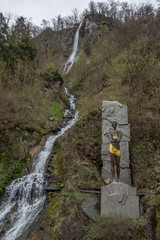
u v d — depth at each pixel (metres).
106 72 17.52
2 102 12.39
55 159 10.44
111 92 13.92
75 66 31.61
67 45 50.31
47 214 6.96
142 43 14.86
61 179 8.94
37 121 14.17
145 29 19.64
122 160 8.26
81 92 23.12
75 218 6.27
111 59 18.38
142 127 9.50
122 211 6.01
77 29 54.19
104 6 53.22
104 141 8.74
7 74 15.91
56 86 20.81
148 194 6.74
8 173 9.78
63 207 6.88
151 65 11.72
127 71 13.05
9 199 8.53
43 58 28.05
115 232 5.12
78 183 7.96
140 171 8.03
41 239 5.97
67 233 5.84
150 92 11.30
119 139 6.91
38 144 12.18
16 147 11.25
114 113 9.11
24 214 7.52
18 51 19.36
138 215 5.93
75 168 8.89
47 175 9.40
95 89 17.98
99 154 9.30
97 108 11.82
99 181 8.04
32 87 16.61
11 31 21.91
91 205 6.63
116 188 6.29
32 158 11.05
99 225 5.62
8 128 11.82
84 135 10.37
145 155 8.51
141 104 10.66
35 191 8.47
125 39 19.66
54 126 14.39
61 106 18.91
